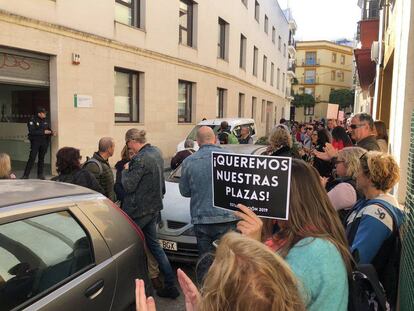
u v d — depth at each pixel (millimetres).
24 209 2293
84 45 11391
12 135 12219
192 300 1478
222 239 1226
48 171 11164
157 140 15445
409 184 2592
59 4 10492
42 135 10156
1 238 2098
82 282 2400
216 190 2061
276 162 1841
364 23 14625
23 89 11648
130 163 4262
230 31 22562
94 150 12000
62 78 10773
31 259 2195
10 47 9430
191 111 18672
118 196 5117
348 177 3379
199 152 4070
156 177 4258
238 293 1058
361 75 16422
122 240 2918
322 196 1789
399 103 5699
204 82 19234
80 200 2756
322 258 1613
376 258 2346
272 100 36781
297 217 1755
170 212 5043
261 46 30594
